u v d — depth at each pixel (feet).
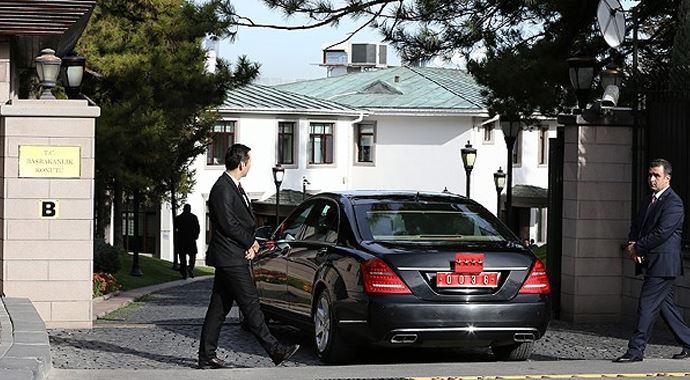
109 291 171.83
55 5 115.85
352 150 406.21
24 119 104.88
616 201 114.11
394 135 411.13
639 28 155.02
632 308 112.68
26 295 105.50
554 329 108.47
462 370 76.69
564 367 78.43
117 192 239.30
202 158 366.02
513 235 87.20
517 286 81.20
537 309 81.30
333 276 84.02
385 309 79.10
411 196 90.48
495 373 75.31
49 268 105.81
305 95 417.90
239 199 77.36
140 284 214.69
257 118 376.27
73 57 134.62
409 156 411.54
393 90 423.23
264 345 77.87
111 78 232.12
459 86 440.45
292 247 94.22
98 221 251.39
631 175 114.21
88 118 105.81
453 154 412.16
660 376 74.90
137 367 81.20
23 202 105.19
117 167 228.02
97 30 233.35
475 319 79.82
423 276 80.02
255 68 239.91
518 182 425.28
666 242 81.20
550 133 436.35
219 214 77.05
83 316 106.83
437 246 81.97
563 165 116.78
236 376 72.54
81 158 105.81
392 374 74.43
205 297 177.68
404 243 83.05
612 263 114.11
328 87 444.55
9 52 116.57
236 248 77.46
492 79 152.66
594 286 113.91
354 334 81.41
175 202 270.05
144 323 117.08
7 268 105.19
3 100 115.96
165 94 233.55
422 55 153.17
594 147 113.70
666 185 82.17
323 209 92.84
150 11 238.48
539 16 151.33
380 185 410.72
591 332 106.32
